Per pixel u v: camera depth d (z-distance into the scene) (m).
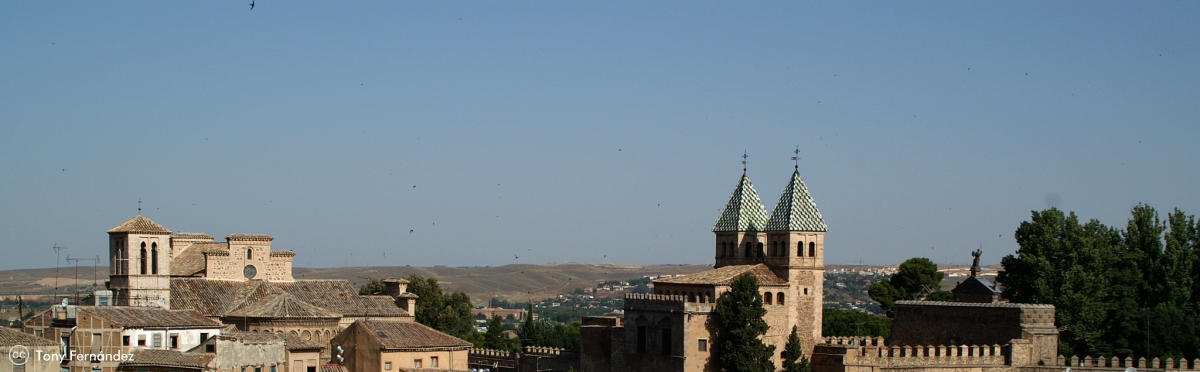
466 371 146.50
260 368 136.12
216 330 142.88
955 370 148.62
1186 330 163.62
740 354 152.25
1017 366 149.12
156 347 137.62
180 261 177.25
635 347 161.25
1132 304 169.00
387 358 148.75
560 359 176.75
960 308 157.25
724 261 170.00
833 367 153.25
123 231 154.62
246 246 173.00
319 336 157.38
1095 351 164.62
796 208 162.25
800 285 161.00
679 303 154.00
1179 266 176.25
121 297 154.75
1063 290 168.50
